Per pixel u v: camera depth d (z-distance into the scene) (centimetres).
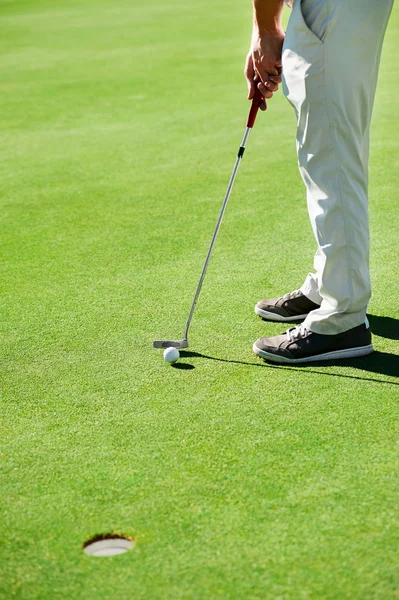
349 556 213
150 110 798
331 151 301
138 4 1747
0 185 588
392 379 307
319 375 313
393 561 211
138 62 1062
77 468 258
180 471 254
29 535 227
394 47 1082
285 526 226
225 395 300
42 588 208
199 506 236
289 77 300
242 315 368
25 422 288
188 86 901
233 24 1366
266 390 302
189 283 404
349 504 234
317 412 285
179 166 612
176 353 322
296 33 293
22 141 709
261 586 204
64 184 583
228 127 720
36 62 1107
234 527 226
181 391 304
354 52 288
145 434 276
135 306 381
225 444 267
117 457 263
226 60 1041
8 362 333
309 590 203
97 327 361
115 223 498
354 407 288
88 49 1195
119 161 634
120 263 434
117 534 227
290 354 323
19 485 250
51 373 322
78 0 1891
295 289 391
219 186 560
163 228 484
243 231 471
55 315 375
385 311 366
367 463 254
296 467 253
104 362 329
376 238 452
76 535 226
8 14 1683
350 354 325
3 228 499
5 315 377
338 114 296
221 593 203
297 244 448
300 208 507
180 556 216
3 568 215
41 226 499
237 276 409
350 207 306
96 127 745
